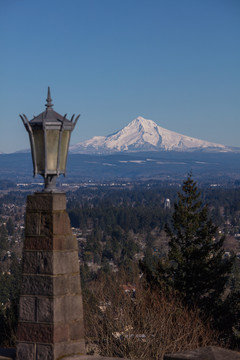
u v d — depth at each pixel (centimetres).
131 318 1041
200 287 1981
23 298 517
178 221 2175
